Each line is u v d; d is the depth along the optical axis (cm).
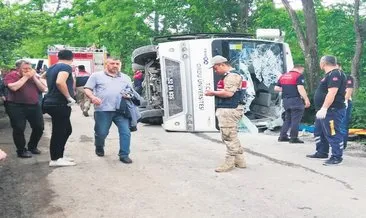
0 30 1372
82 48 2402
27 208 546
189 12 2366
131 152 889
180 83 1171
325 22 2256
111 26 2559
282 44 1246
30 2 2156
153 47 1313
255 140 1062
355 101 1216
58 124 744
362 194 596
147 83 1373
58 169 734
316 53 1595
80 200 571
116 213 523
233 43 1171
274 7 2386
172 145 978
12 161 794
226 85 706
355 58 1755
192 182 651
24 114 816
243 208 537
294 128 1020
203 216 510
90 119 1484
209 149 927
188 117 1167
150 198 576
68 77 732
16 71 814
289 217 507
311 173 711
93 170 727
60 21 2847
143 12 2550
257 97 1285
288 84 1023
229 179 669
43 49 2784
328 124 775
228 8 2284
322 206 545
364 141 1066
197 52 1151
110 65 784
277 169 738
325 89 795
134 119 795
